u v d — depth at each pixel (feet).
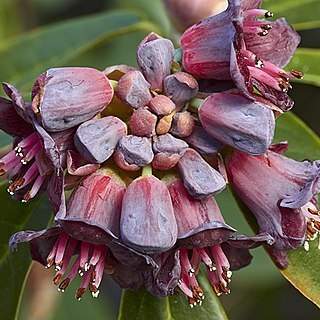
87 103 1.38
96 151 1.38
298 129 1.63
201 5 1.65
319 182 1.41
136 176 1.41
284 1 1.76
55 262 1.39
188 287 1.43
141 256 1.36
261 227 1.45
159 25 1.88
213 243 1.38
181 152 1.40
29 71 1.85
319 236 1.52
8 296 1.58
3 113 1.40
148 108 1.41
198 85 1.42
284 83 1.40
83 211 1.38
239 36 1.38
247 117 1.38
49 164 1.38
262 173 1.44
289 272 1.52
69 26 1.87
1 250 1.59
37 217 1.60
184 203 1.39
